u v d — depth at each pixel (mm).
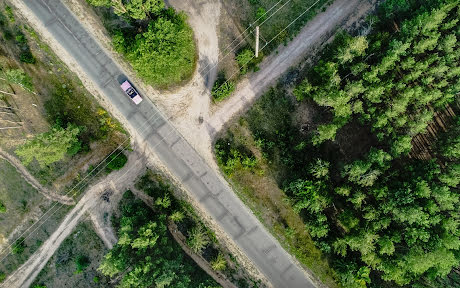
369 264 56625
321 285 62531
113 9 64312
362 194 56438
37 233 65562
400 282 57094
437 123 60531
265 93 63625
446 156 57875
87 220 65062
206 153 64500
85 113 65062
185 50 58125
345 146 62094
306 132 63094
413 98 56188
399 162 60594
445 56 55219
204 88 64250
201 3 64062
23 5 64875
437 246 52781
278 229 63281
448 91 55594
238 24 63594
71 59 65062
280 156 63156
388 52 55344
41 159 57844
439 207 54094
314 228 59688
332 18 62781
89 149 64875
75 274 64688
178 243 64312
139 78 64875
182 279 58469
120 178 65000
